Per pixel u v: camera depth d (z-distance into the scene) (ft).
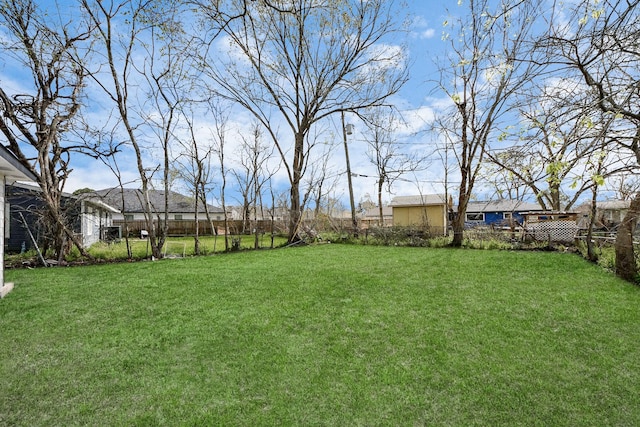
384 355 10.43
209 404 7.97
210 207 105.70
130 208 93.61
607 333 11.91
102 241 53.36
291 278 21.52
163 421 7.37
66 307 15.53
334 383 8.84
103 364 9.98
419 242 42.52
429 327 12.69
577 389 8.43
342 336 11.96
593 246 27.99
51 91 30.25
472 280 20.40
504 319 13.43
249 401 8.09
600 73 11.34
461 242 39.47
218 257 32.50
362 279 21.04
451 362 9.90
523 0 11.40
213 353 10.69
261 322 13.42
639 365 9.61
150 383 8.92
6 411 7.73
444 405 7.86
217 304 15.89
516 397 8.13
